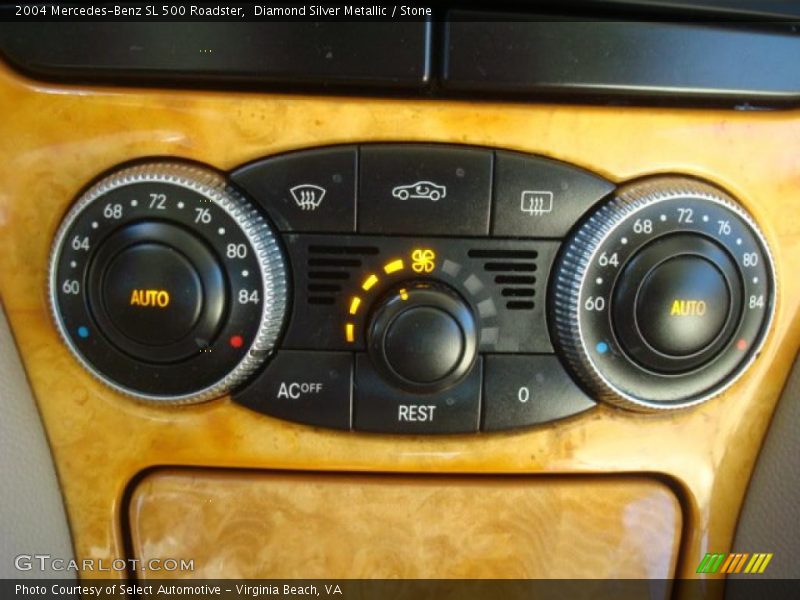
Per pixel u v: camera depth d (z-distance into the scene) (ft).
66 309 1.61
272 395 1.69
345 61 1.57
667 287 1.61
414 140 1.62
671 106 1.65
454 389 1.70
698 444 1.81
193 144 1.61
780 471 1.78
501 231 1.64
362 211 1.62
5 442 1.73
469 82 1.59
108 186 1.56
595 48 1.59
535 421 1.73
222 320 1.60
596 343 1.64
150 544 1.85
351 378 1.68
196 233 1.57
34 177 1.64
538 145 1.63
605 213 1.63
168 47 1.57
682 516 1.88
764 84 1.64
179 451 1.77
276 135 1.61
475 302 1.66
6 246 1.68
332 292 1.64
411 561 1.86
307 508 1.83
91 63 1.58
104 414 1.76
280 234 1.63
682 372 1.67
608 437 1.78
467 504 1.84
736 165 1.68
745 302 1.66
